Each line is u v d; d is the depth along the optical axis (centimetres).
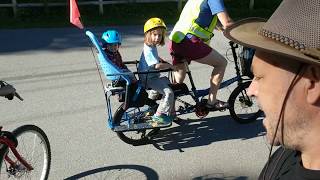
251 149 444
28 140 385
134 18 1071
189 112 467
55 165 411
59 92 588
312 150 100
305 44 87
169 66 419
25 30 947
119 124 432
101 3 1100
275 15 96
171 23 1031
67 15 1077
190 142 455
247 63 462
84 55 766
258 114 502
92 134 471
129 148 443
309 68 92
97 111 527
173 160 422
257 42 96
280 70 97
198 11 434
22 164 344
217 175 399
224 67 457
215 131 479
